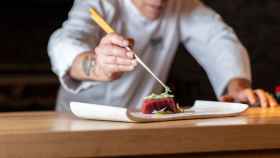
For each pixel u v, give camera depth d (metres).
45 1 3.45
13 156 0.83
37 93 3.44
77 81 1.36
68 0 3.46
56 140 0.85
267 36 2.93
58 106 1.75
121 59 1.16
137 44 1.63
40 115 1.19
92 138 0.86
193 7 1.73
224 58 1.63
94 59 1.27
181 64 2.93
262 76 2.92
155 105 1.13
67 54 1.32
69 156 0.85
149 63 1.68
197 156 0.93
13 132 0.85
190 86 2.91
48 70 3.47
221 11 3.00
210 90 2.83
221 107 1.23
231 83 1.59
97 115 1.04
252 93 1.41
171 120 1.03
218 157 0.94
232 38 1.68
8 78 3.43
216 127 0.92
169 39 1.70
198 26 1.71
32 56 3.47
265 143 0.96
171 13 1.68
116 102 1.66
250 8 2.94
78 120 1.07
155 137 0.89
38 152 0.84
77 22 1.48
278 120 1.03
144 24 1.63
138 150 0.88
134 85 1.65
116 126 0.93
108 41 1.17
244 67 1.60
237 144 0.94
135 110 1.27
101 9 1.56
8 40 3.45
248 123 0.96
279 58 2.92
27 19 3.46
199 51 1.73
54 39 1.41
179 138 0.90
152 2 1.58
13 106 3.40
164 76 1.74
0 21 3.44
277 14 2.90
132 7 1.61
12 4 3.42
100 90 1.64
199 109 1.23
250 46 2.94
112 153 0.87
